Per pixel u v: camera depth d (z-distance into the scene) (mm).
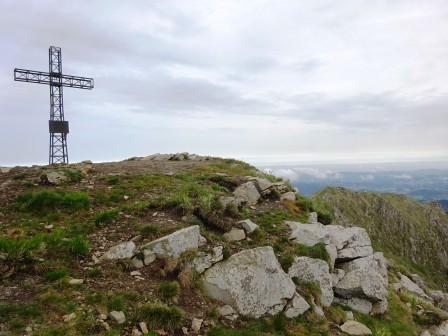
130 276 10625
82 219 13367
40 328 7824
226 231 14320
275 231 15859
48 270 10031
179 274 11016
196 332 9344
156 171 21359
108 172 20125
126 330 8547
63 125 31625
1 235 11406
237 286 11117
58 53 31875
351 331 12188
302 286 13062
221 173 23125
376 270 16578
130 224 13352
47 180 16609
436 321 16359
